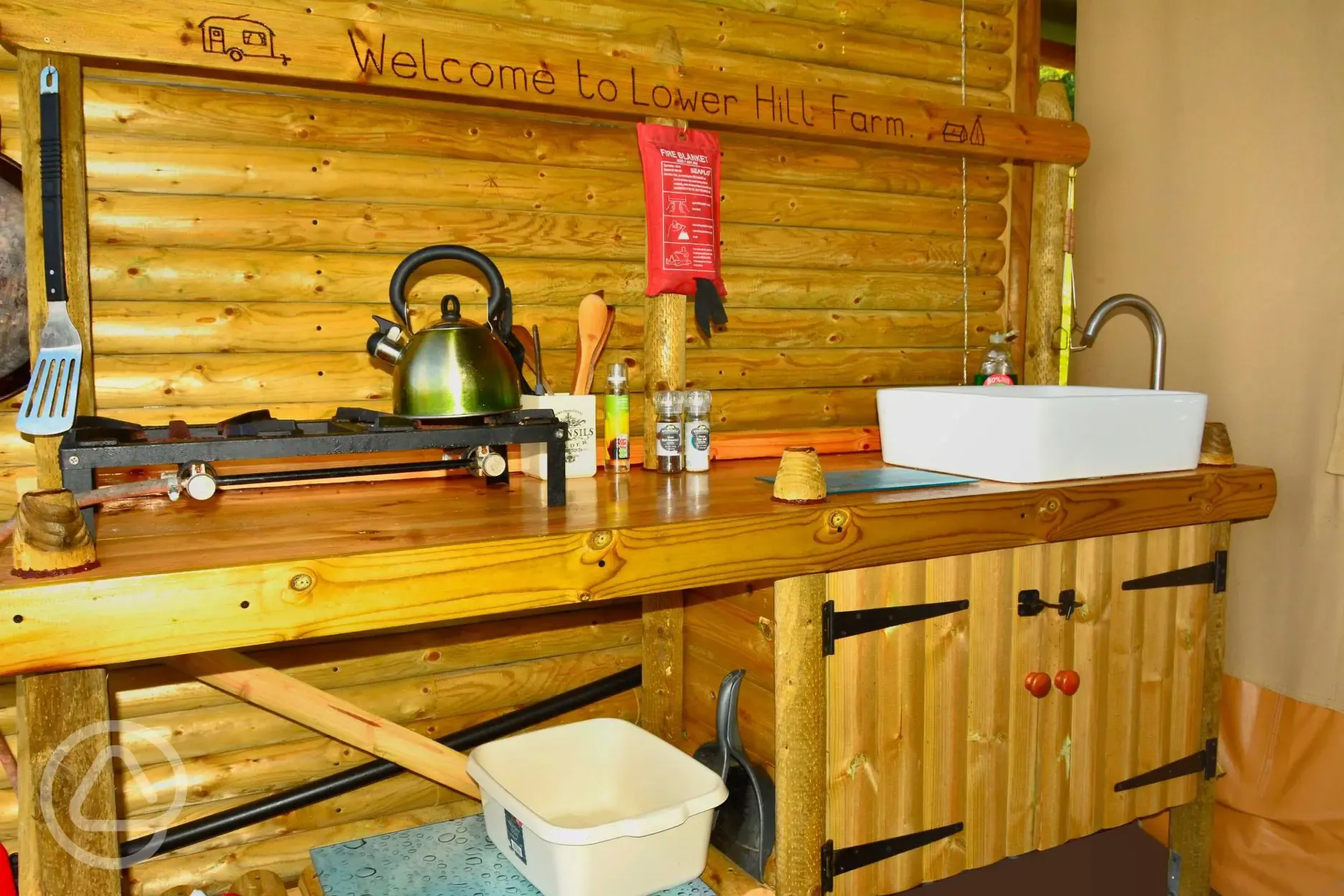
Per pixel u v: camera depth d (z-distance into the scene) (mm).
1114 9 3143
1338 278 2549
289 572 1440
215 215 2150
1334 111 2549
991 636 2160
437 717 2467
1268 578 2754
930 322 3090
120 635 1346
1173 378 2996
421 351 1853
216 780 2238
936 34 3014
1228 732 2844
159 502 1989
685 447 2465
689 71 2393
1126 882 2938
